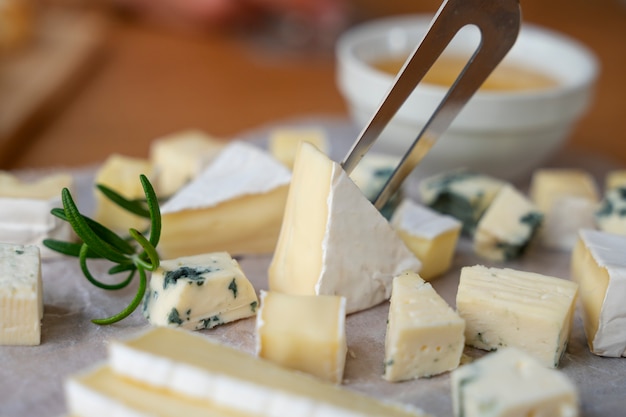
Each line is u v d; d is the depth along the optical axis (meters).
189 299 0.24
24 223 0.27
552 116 0.32
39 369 0.23
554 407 0.20
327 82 0.49
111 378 0.21
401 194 0.30
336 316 0.23
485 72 0.26
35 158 0.39
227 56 0.51
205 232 0.28
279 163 0.29
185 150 0.32
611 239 0.26
